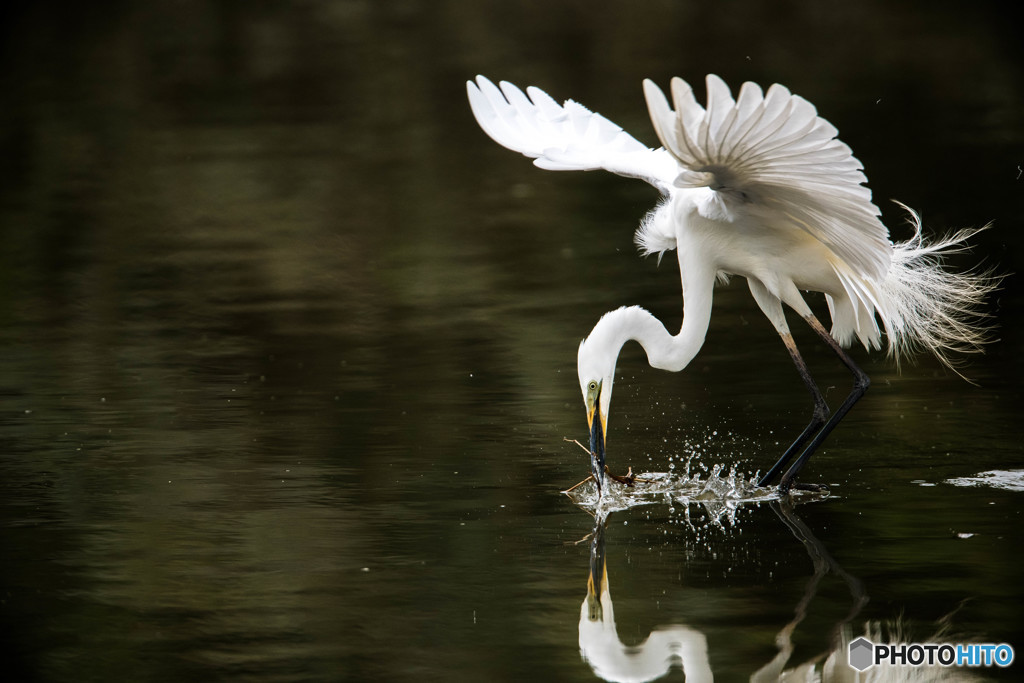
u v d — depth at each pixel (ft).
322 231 69.15
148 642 22.66
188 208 75.05
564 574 25.70
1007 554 25.82
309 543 27.66
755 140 26.91
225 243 67.31
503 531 28.48
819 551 26.58
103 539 28.09
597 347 31.91
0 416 39.22
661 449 34.83
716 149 27.35
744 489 31.40
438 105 101.55
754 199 30.99
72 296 57.62
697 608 23.68
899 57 110.11
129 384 43.11
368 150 88.58
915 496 30.07
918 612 23.12
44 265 63.62
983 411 37.04
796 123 26.08
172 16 144.36
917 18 128.57
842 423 36.70
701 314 33.73
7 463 34.24
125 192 79.15
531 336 48.24
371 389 41.75
